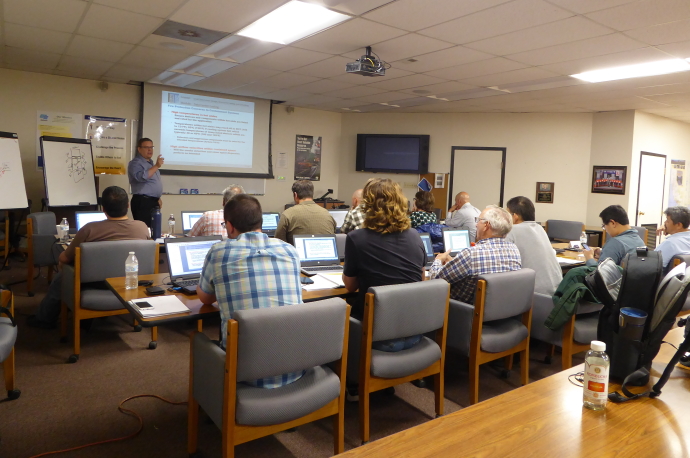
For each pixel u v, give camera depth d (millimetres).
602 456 982
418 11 3359
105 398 2486
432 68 5031
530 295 2539
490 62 4691
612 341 1347
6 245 5383
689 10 3143
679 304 1229
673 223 3559
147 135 6664
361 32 3910
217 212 3721
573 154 7453
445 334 2299
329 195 8727
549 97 6301
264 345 1577
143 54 4941
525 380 2660
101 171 6469
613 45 3990
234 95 7336
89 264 2859
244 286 1740
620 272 1462
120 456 1983
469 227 5215
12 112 5855
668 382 1329
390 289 2002
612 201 7172
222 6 3463
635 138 7004
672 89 5551
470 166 7961
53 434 2125
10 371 2396
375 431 2258
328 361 1769
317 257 3125
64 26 4035
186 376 2791
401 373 2123
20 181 5430
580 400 1226
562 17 3365
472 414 1148
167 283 2484
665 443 1037
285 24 3938
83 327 3506
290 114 8133
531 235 2859
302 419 1761
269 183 7996
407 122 8266
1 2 3492
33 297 4301
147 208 5988
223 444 1614
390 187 2283
